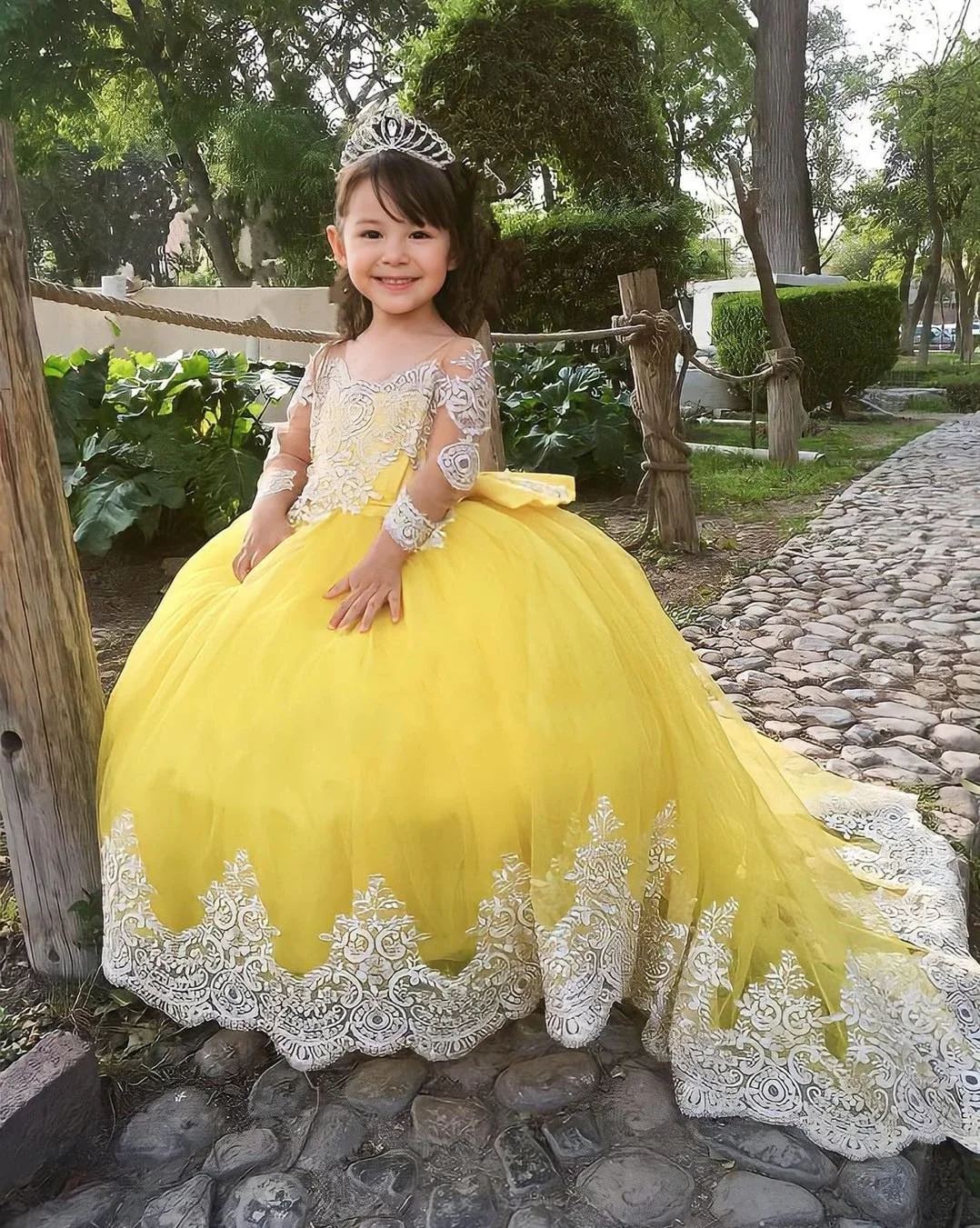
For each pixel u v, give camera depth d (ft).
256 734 4.83
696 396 38.45
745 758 6.94
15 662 5.44
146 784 5.03
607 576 5.78
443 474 5.36
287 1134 4.95
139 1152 4.88
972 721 10.17
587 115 32.17
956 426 36.88
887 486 24.06
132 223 87.20
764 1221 4.42
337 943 4.74
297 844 4.69
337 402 5.82
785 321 36.88
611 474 23.20
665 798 5.41
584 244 30.78
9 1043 5.60
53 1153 4.75
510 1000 5.07
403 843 4.66
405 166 5.50
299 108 58.18
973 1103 4.93
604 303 31.19
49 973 6.01
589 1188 4.59
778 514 21.31
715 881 5.34
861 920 5.84
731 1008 5.16
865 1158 4.76
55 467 5.45
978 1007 5.40
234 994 5.02
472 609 5.10
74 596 5.63
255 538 5.88
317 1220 4.47
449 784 4.73
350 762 4.68
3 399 5.13
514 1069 5.29
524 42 31.37
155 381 16.69
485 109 31.71
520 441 22.08
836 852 6.55
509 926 4.89
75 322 29.71
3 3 48.78
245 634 5.16
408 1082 5.23
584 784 4.84
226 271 62.39
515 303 31.60
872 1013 5.12
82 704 5.72
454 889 4.77
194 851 4.99
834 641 12.85
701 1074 5.05
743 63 63.77
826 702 10.78
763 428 35.73
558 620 5.09
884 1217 4.50
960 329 94.32
